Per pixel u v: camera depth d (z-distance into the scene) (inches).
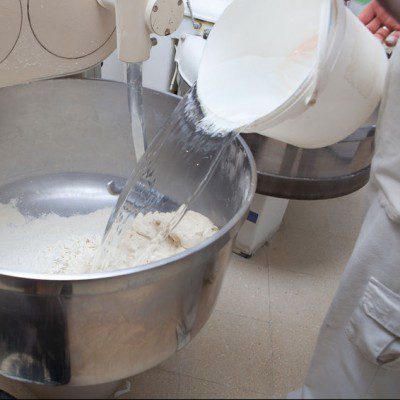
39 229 38.6
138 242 32.2
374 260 24.5
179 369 31.4
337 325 28.2
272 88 29.8
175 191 33.9
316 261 47.5
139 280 18.7
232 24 31.3
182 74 40.9
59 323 19.9
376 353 24.8
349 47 22.1
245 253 46.9
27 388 27.7
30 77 30.9
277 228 51.1
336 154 35.3
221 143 28.0
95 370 22.5
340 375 21.0
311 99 21.4
